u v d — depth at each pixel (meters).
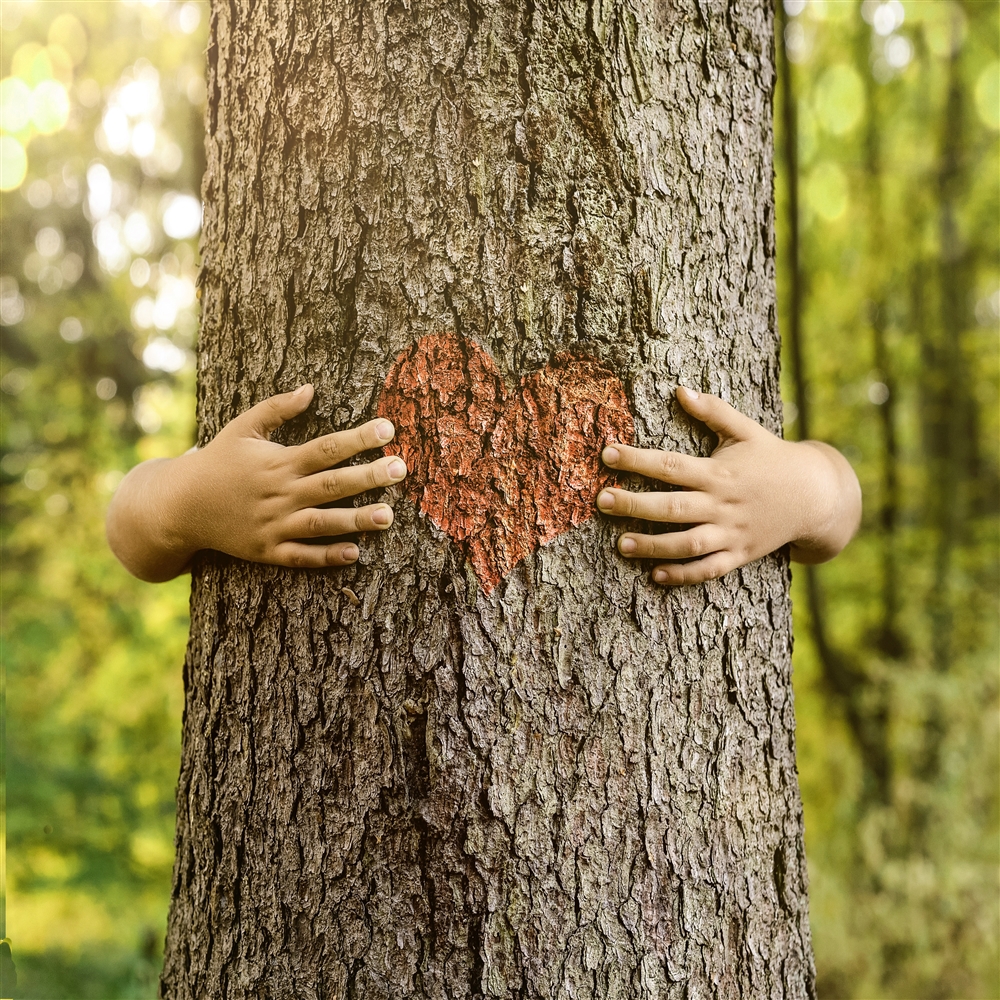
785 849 1.15
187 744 1.16
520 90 1.09
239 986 1.11
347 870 1.08
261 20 1.12
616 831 1.09
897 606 3.82
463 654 1.08
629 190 1.10
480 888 1.07
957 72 3.75
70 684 3.24
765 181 1.17
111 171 3.62
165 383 3.72
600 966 1.08
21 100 3.20
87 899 2.81
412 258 1.09
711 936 1.11
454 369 1.09
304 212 1.11
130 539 1.15
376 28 1.09
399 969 1.08
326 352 1.10
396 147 1.09
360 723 1.09
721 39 1.14
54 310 4.10
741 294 1.15
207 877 1.13
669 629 1.10
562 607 1.09
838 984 3.10
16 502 3.72
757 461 1.11
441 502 1.08
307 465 1.08
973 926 3.06
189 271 3.69
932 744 3.46
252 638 1.12
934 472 4.05
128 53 3.21
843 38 3.60
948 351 4.00
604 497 1.09
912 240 3.86
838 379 4.06
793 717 1.17
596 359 1.09
